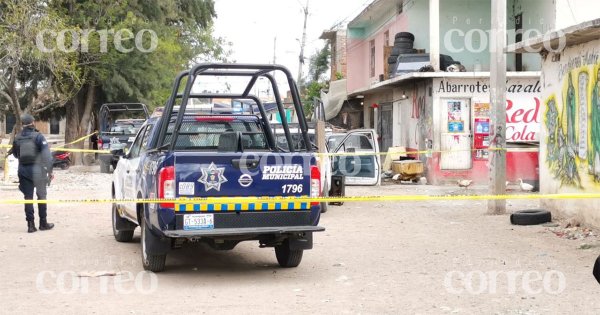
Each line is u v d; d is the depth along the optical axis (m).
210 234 7.70
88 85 31.80
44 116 35.47
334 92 34.00
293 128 15.02
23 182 11.78
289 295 7.31
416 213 14.47
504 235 11.25
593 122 11.08
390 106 26.77
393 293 7.38
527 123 22.08
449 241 10.79
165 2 32.97
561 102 12.44
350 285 7.80
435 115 21.61
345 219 13.62
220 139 8.65
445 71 21.94
